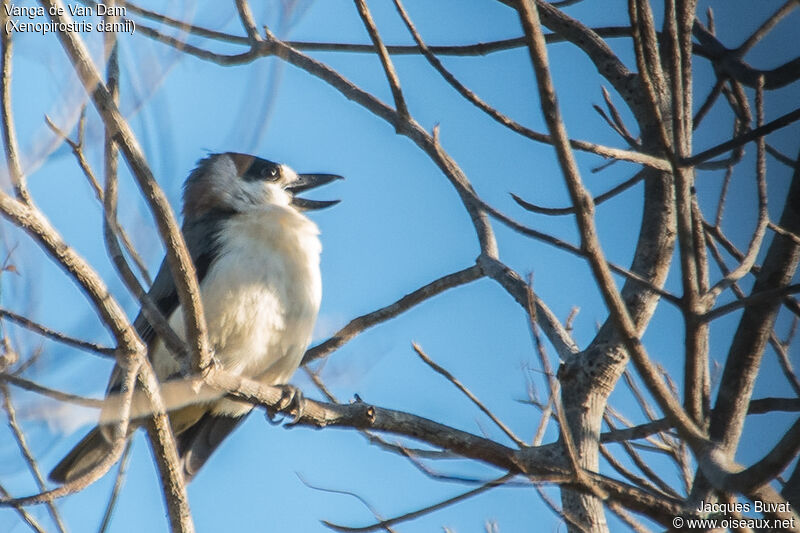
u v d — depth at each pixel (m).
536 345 7.75
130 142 6.68
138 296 7.00
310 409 8.93
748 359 8.71
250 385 8.98
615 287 6.52
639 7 7.23
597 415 9.09
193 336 7.95
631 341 6.59
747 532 6.68
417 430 8.57
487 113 8.52
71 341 6.67
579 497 8.70
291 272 11.58
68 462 9.89
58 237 6.52
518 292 10.43
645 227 9.64
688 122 7.79
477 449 8.48
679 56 7.20
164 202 7.04
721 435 8.64
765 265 8.85
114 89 7.12
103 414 7.40
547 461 8.54
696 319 7.10
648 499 7.56
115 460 6.69
